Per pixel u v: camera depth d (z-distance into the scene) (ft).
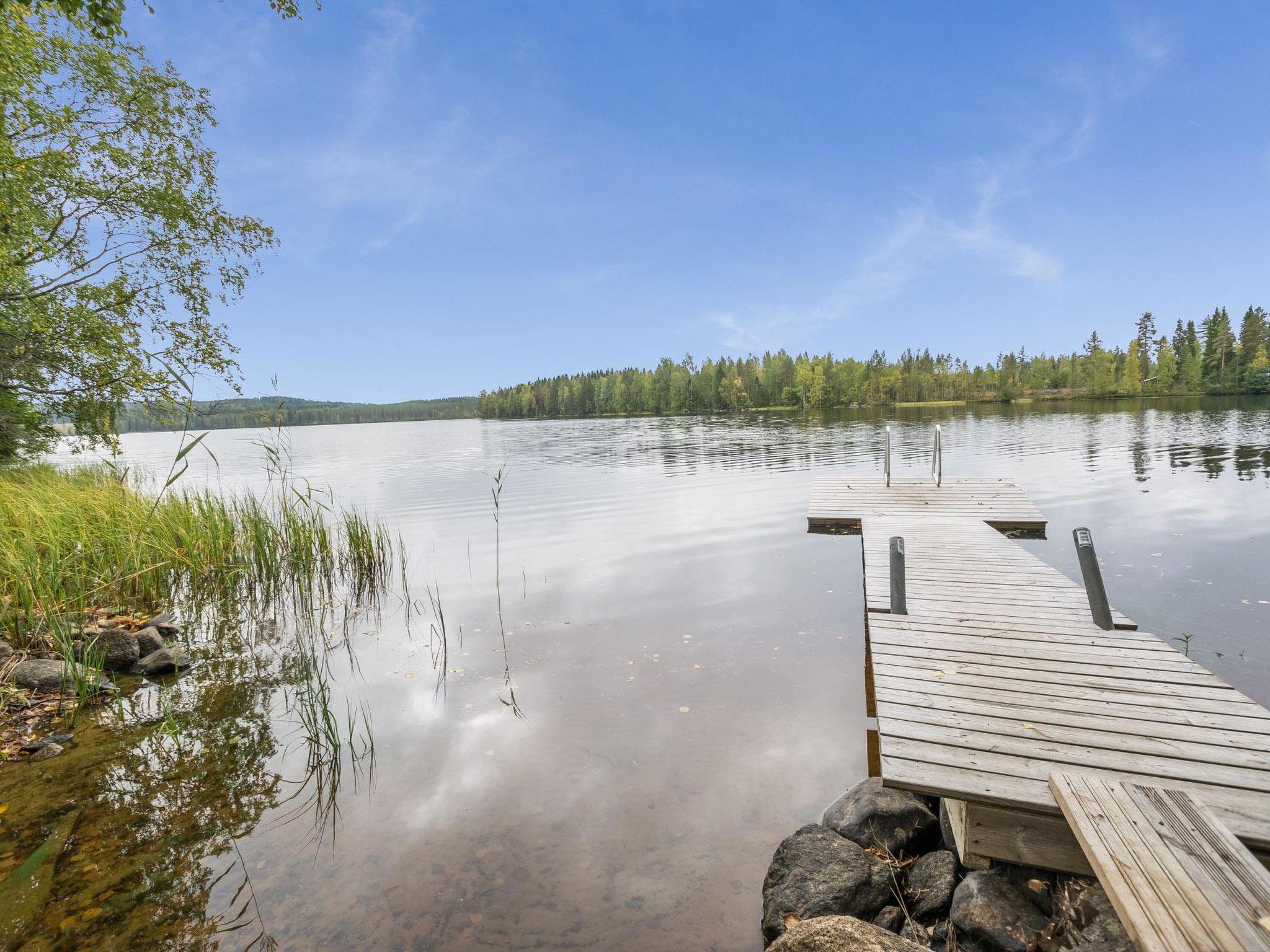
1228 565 25.46
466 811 10.98
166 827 10.56
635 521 40.83
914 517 36.01
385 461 102.73
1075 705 11.82
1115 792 8.29
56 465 58.39
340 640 19.95
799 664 17.37
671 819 10.71
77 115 43.34
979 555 25.85
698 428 182.39
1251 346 273.75
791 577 26.78
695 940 8.23
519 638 19.83
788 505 45.34
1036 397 357.61
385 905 8.80
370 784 11.84
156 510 27.73
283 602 24.25
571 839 10.19
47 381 44.86
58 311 43.27
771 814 10.84
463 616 22.20
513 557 31.60
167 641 19.98
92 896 8.95
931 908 8.83
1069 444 87.20
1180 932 5.68
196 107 48.78
